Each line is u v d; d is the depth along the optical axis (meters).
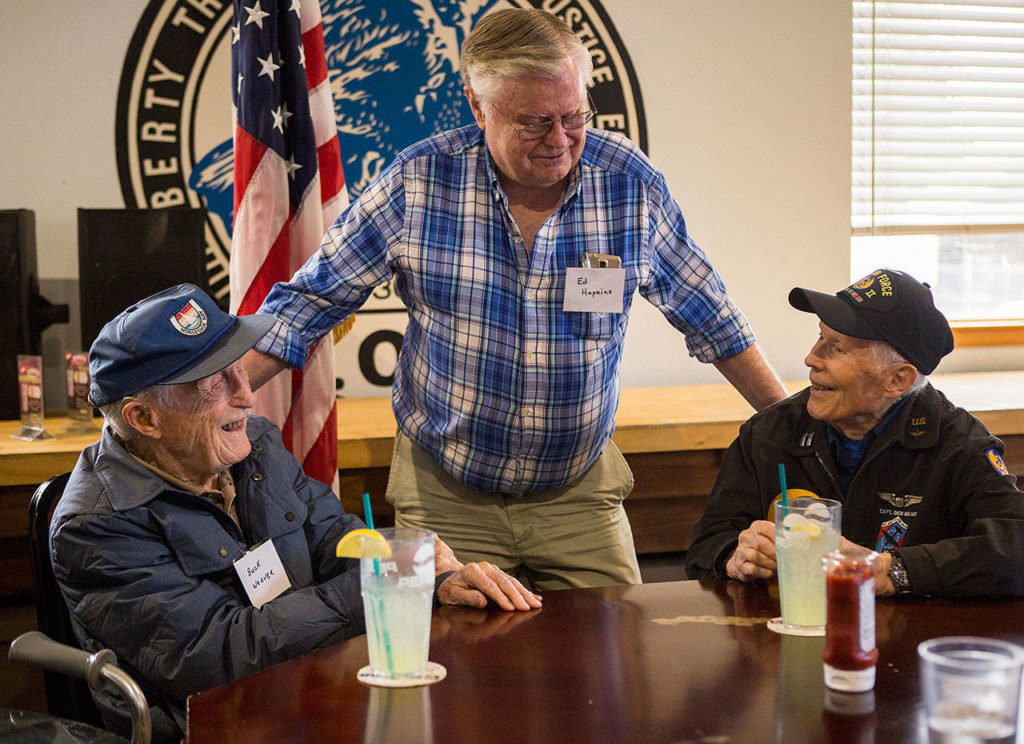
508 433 2.08
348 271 2.09
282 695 1.29
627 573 2.24
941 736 1.13
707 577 1.82
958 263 3.82
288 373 2.56
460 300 2.02
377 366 3.36
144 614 1.62
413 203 2.02
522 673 1.34
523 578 2.31
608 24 3.40
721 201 3.54
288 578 1.87
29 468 2.47
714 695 1.26
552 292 2.02
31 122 3.13
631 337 3.51
